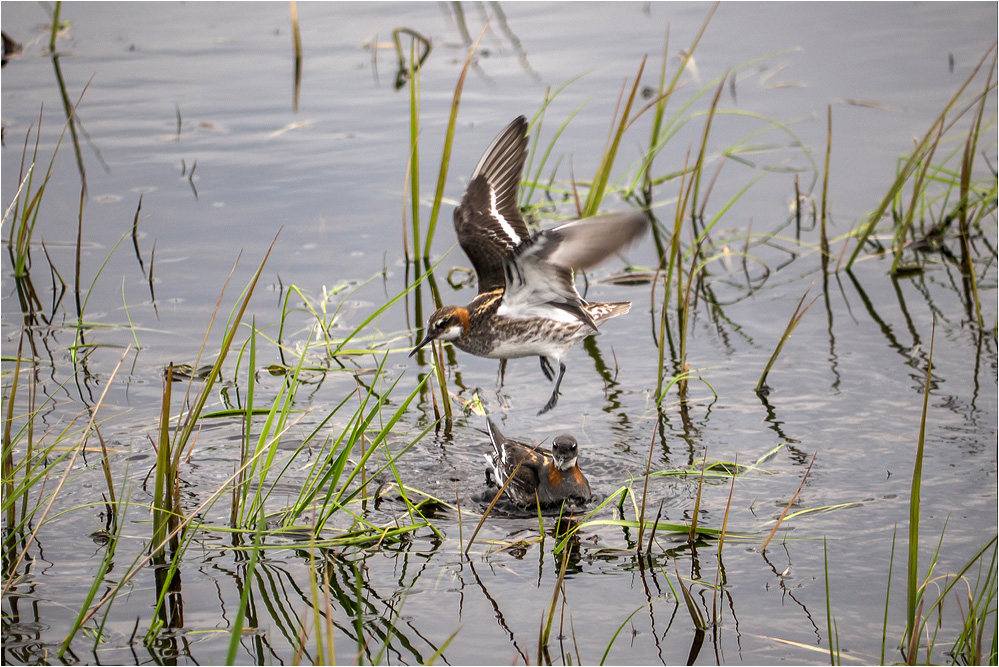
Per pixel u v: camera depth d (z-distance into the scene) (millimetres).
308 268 16422
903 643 8227
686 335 14805
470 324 12258
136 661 8234
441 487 11430
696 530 10023
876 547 9562
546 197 18812
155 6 28047
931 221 17719
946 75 21781
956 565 9211
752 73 22312
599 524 10398
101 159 19406
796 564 9406
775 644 8305
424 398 13484
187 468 11547
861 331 14445
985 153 18922
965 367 13148
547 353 12289
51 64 23688
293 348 14414
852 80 21891
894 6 26250
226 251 16734
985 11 25344
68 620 8766
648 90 21516
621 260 17344
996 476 10641
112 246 16875
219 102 21969
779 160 19578
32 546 9930
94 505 10648
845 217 17734
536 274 11047
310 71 23500
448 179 18844
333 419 12797
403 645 8422
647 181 18531
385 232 17609
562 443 10906
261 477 10016
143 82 22828
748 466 11250
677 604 8906
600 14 26359
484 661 8203
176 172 19172
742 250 17078
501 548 9969
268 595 9156
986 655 8031
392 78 22969
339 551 9898
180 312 15203
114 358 14008
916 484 7594
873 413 12188
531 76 22391
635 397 13180
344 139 20391
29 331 14648
